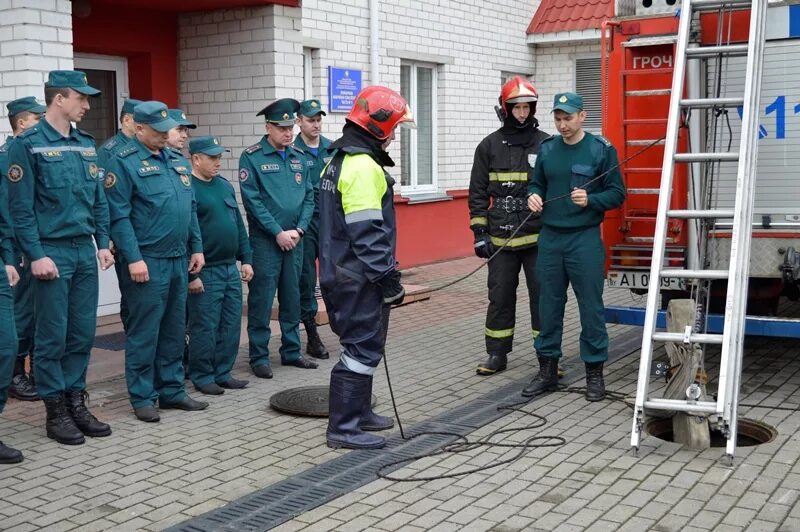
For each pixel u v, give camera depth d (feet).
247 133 31.55
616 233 22.34
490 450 17.76
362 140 17.54
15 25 22.85
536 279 23.35
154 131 19.74
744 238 18.07
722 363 16.72
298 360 24.79
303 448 18.12
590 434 18.58
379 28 39.88
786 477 15.84
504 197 23.39
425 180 44.93
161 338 20.71
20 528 14.38
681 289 21.75
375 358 18.17
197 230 21.16
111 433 19.15
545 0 52.01
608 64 22.18
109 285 30.89
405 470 16.75
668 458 17.03
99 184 19.25
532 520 14.29
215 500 15.46
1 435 19.07
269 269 23.61
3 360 17.19
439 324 30.89
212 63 32.01
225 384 22.74
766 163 21.27
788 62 20.89
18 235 17.74
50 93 18.34
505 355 24.18
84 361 19.19
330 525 14.30
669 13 21.40
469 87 46.34
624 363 24.93
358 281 17.61
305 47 36.19
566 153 20.83
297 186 24.04
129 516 14.83
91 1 29.30
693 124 21.18
